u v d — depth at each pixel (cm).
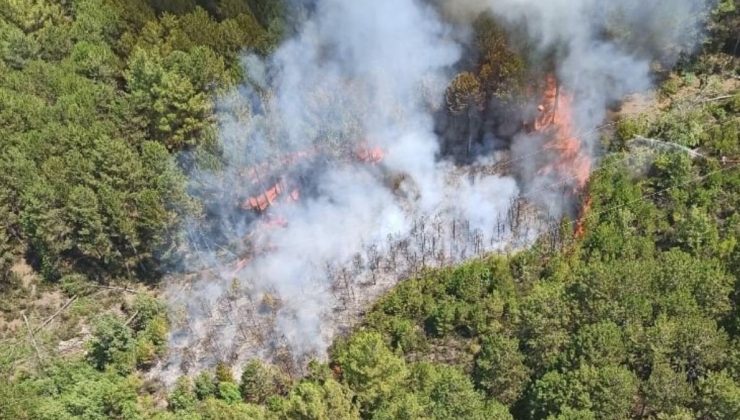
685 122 5966
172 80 5756
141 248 5703
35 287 5697
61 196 5400
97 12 6875
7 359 5125
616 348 4203
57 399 4578
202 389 4809
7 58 6612
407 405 4006
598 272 4494
